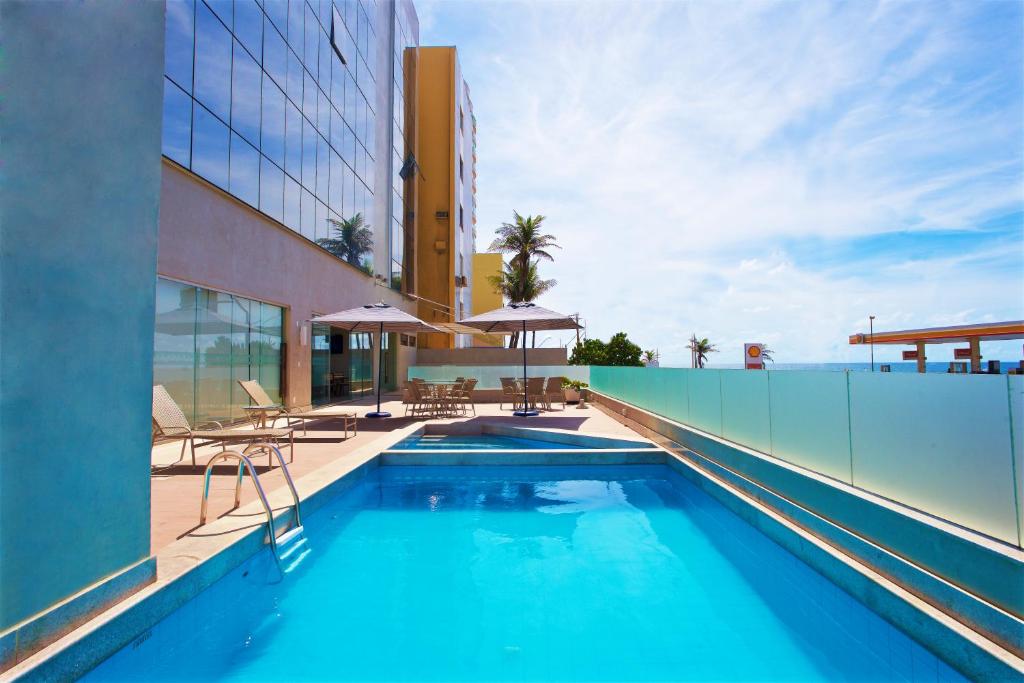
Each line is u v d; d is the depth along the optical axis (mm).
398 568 4371
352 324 13047
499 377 17781
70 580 2516
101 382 2752
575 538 5129
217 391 9484
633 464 7953
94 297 2721
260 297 10938
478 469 7691
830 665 2979
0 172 2232
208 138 9023
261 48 10922
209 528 3971
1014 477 2707
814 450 4586
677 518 5805
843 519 3898
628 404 12078
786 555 4473
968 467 2996
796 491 4578
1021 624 2443
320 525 5305
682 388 8242
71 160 2596
